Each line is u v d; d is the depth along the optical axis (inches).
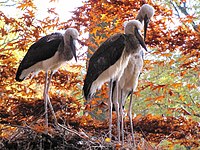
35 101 502.9
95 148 397.1
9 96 522.6
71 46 450.3
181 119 523.5
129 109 447.5
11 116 499.2
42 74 508.1
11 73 494.9
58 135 400.2
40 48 453.4
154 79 693.3
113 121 503.5
